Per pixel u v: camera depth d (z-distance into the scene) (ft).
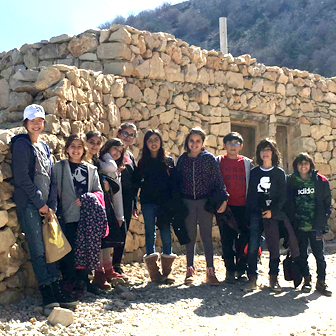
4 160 14.38
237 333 12.72
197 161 17.94
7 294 13.91
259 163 18.28
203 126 27.50
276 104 30.63
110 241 16.17
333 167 32.63
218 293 16.65
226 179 18.60
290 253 18.12
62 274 15.35
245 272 19.53
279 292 17.38
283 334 12.80
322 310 15.38
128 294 15.48
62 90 18.48
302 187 18.08
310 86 32.09
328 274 20.51
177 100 26.16
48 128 17.65
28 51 26.16
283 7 141.38
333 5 127.03
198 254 25.00
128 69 24.00
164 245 18.11
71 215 15.11
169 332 12.60
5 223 13.74
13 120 19.60
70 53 25.26
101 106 21.89
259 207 17.62
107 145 17.17
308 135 31.83
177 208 17.66
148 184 17.93
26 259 14.96
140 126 24.29
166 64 25.76
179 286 17.53
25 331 11.80
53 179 14.79
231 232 18.49
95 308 14.08
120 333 12.38
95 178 15.72
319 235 17.85
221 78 28.40
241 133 31.17
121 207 17.07
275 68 30.53
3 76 27.07
